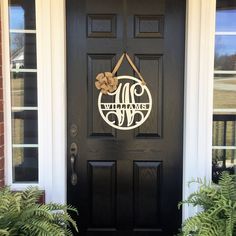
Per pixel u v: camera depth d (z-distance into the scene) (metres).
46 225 2.40
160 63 3.22
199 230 2.45
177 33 3.20
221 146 3.12
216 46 3.06
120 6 3.19
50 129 3.07
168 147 3.28
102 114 3.26
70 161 3.28
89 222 3.35
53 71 3.05
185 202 2.76
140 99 3.24
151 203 3.33
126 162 3.30
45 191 3.10
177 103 3.24
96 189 3.32
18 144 3.13
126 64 3.22
